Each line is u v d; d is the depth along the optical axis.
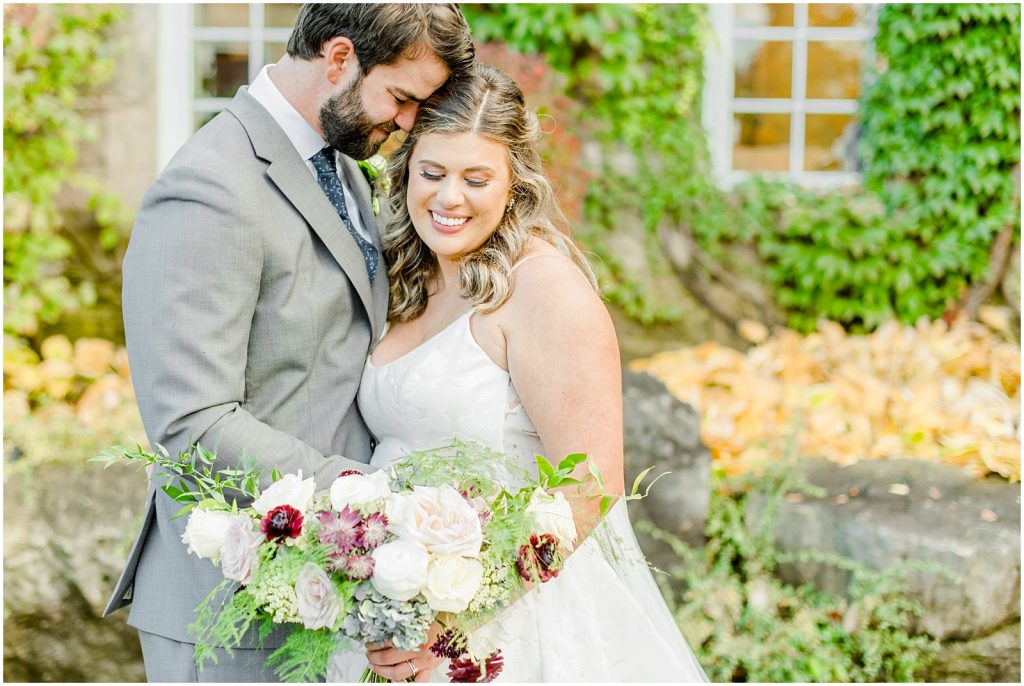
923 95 5.34
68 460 3.51
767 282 5.57
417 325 2.24
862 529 3.00
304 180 2.11
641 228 5.51
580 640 1.97
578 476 1.88
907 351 4.44
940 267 5.41
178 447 1.95
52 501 3.23
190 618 2.04
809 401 3.83
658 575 3.13
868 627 2.95
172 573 2.07
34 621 3.11
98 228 5.25
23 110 5.07
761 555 3.13
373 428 2.19
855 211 5.45
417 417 2.07
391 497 1.71
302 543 1.67
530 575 1.71
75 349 5.02
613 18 5.36
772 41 5.82
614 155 5.48
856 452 3.55
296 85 2.13
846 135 5.83
